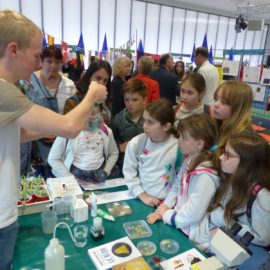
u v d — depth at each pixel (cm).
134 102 181
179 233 117
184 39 930
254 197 110
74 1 693
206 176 119
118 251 101
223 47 1038
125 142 190
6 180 84
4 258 91
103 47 723
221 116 147
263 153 110
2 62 78
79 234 109
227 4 850
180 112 203
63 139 157
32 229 113
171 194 140
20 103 75
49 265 84
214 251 94
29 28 77
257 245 108
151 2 812
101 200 140
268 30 1142
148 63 329
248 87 142
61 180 142
